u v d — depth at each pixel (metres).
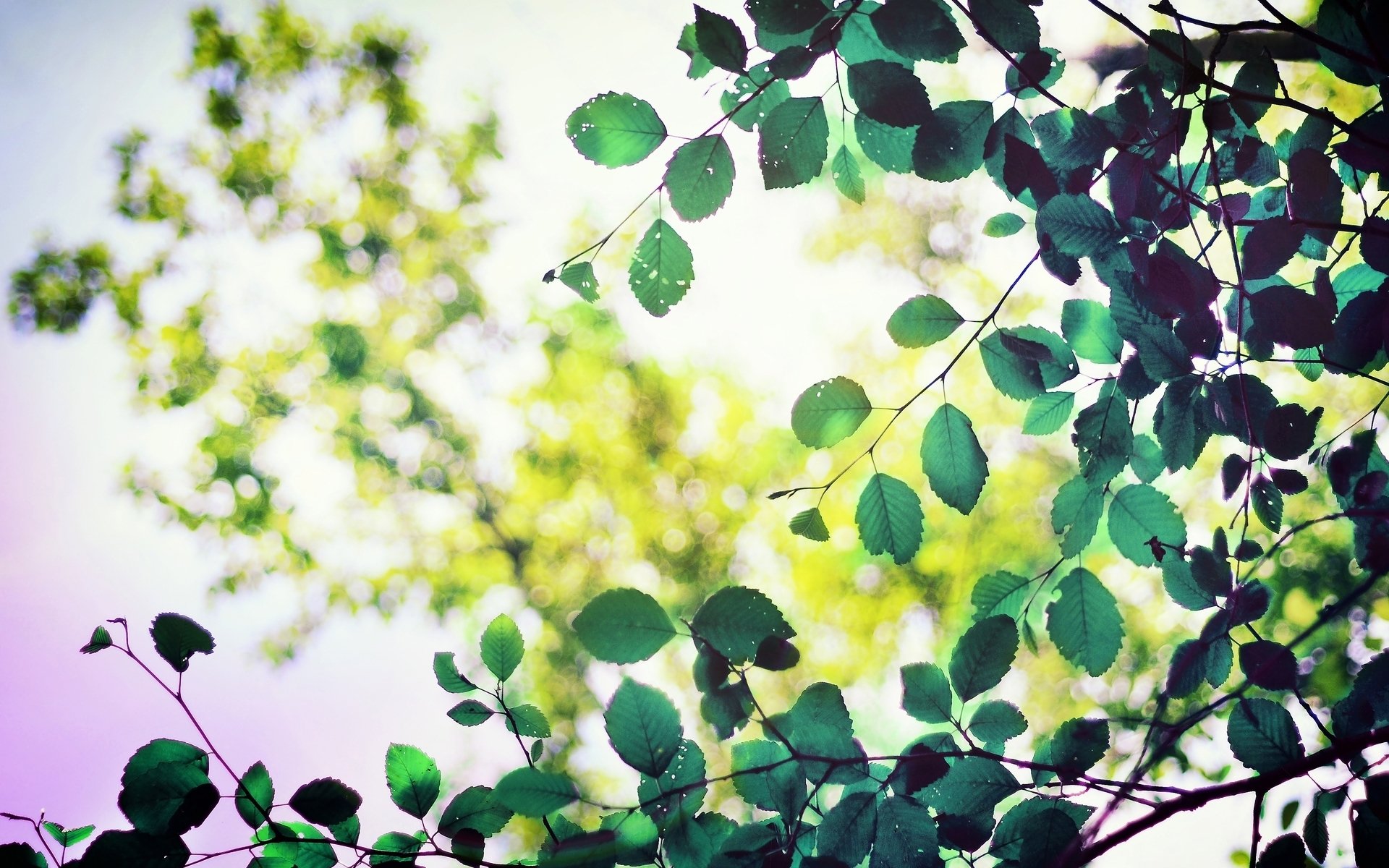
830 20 1.43
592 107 1.43
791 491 1.50
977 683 1.48
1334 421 4.02
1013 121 1.48
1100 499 1.53
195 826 1.41
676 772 1.43
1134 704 4.82
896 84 1.44
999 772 1.48
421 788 1.47
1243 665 1.49
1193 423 1.50
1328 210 1.47
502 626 1.51
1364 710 1.48
